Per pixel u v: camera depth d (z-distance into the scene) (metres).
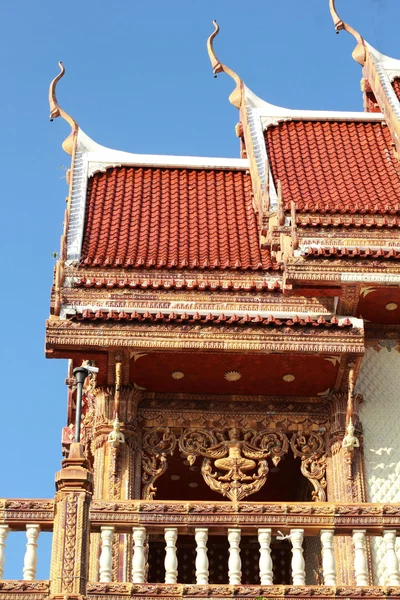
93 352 30.80
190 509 22.69
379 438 31.72
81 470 21.52
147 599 21.80
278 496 36.72
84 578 20.75
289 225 32.72
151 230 35.19
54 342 30.38
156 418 32.06
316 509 22.52
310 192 35.09
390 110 38.59
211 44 41.38
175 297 32.22
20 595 20.83
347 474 31.00
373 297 31.53
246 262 33.34
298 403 32.47
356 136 38.72
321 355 30.78
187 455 31.75
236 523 22.50
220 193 37.41
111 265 32.91
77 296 32.00
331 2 42.94
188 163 38.44
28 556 21.47
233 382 32.03
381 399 32.25
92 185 37.19
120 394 31.77
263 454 31.84
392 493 31.06
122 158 38.28
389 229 32.88
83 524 21.12
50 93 39.28
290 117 39.38
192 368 31.38
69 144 38.28
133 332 30.50
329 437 31.98
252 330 30.67
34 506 21.80
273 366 31.27
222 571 37.44
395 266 31.00
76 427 21.80
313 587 21.84
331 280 30.86
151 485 31.19
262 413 32.31
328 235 32.78
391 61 41.56
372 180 36.03
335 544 28.38
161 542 37.62
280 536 22.95
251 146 37.72
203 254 33.88
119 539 28.00
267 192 33.94
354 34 42.66
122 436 30.92
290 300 32.22
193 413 32.19
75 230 34.38
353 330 30.80
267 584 21.98
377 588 21.89
